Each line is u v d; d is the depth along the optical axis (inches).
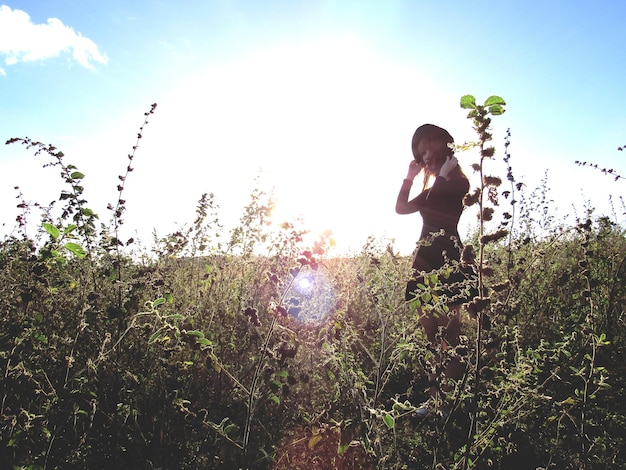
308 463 101.9
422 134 157.8
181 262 165.2
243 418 110.6
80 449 90.9
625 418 114.6
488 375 105.3
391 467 93.8
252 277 155.9
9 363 86.0
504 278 133.5
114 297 123.2
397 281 107.7
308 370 126.0
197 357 117.0
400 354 98.9
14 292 106.7
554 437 110.8
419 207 158.2
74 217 114.3
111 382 108.0
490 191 85.3
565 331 152.6
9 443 80.0
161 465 94.9
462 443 104.7
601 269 169.9
